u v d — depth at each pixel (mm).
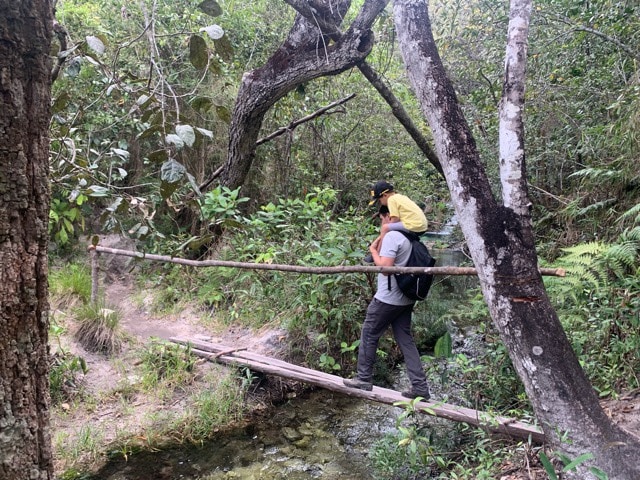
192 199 1848
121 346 4672
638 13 4289
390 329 5168
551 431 2283
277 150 7512
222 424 3906
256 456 3508
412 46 2516
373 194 3859
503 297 2346
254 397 4285
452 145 2436
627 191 4520
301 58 4715
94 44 1700
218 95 6598
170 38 6617
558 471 2475
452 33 6207
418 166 8539
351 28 4453
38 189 1274
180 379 4273
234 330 5395
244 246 5621
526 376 2326
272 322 5297
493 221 2369
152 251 6730
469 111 6102
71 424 3625
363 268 3463
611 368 3273
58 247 6578
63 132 2244
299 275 5035
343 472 3299
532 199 6000
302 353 4891
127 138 6766
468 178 2408
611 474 2111
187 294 6070
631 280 3408
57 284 5488
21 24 1177
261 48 7367
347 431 3850
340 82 7910
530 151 5867
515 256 2344
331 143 8180
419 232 3592
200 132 1547
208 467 3363
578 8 4777
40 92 1245
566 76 5125
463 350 4875
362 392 3715
